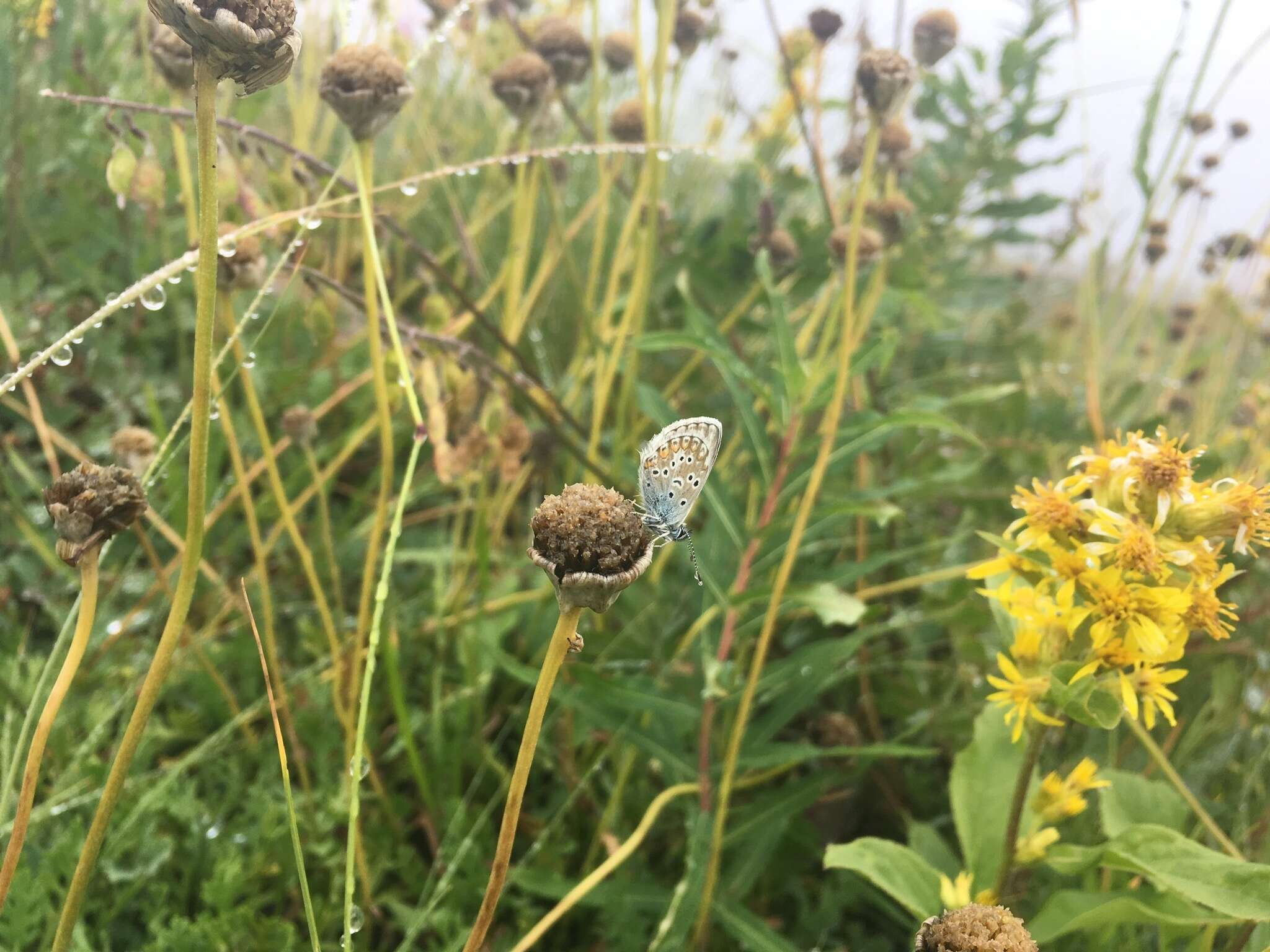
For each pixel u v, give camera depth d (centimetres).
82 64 39
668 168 52
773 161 46
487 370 27
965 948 15
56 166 41
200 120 13
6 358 34
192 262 17
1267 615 33
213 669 28
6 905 21
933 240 44
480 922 15
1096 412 41
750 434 27
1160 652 18
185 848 25
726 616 27
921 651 34
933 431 39
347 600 34
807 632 33
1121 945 24
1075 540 19
